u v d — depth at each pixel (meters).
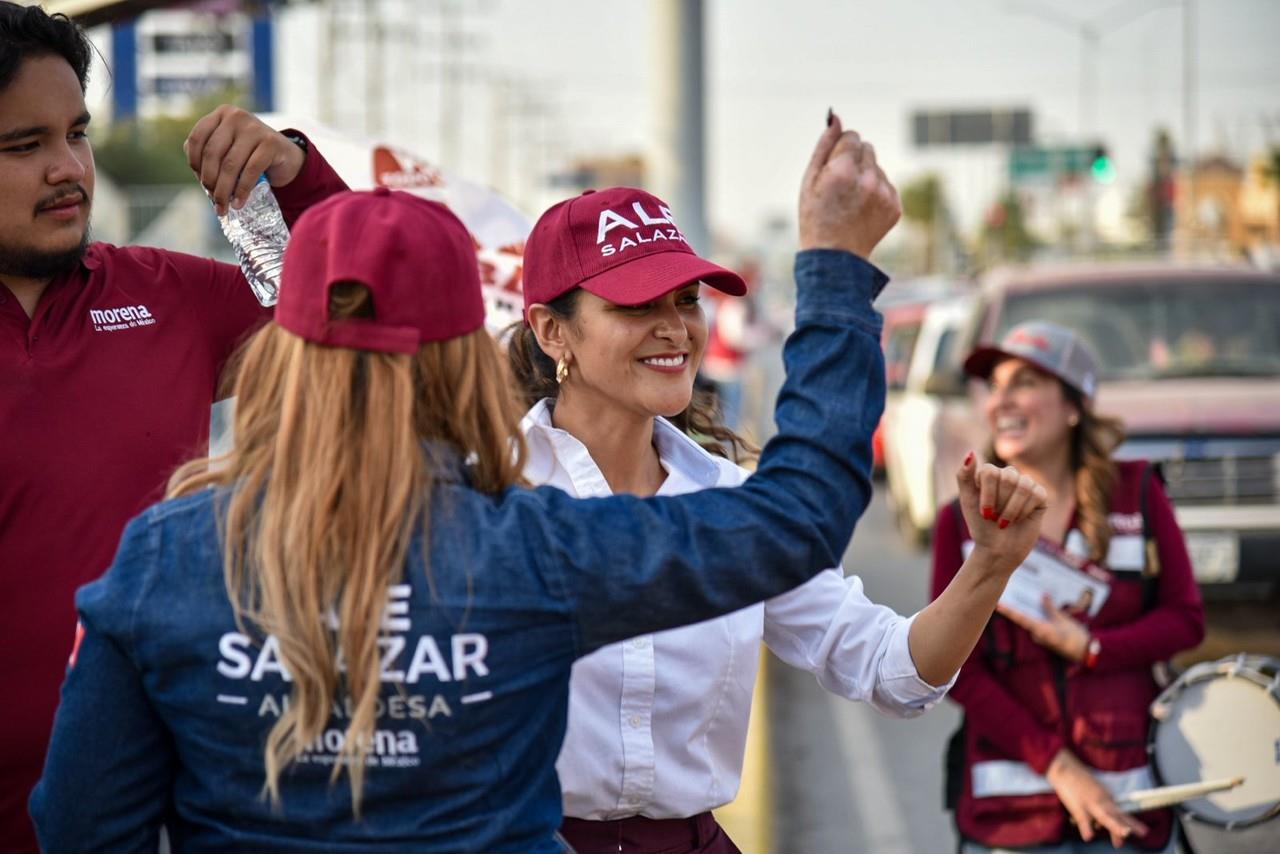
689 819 2.56
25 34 2.71
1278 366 8.95
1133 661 3.61
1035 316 9.49
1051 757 3.52
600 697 2.45
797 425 1.93
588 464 2.62
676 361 2.58
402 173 4.35
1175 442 8.06
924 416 11.53
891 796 6.28
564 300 2.57
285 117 4.34
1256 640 8.22
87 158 2.85
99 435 2.78
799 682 8.35
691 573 1.85
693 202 13.27
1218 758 3.47
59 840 1.88
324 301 1.80
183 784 1.88
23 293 2.80
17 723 2.69
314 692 1.76
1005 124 65.38
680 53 13.16
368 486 1.78
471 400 1.89
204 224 38.25
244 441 1.86
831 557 1.92
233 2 16.36
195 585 1.81
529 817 1.87
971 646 2.32
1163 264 10.02
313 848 1.80
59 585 2.71
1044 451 3.91
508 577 1.81
